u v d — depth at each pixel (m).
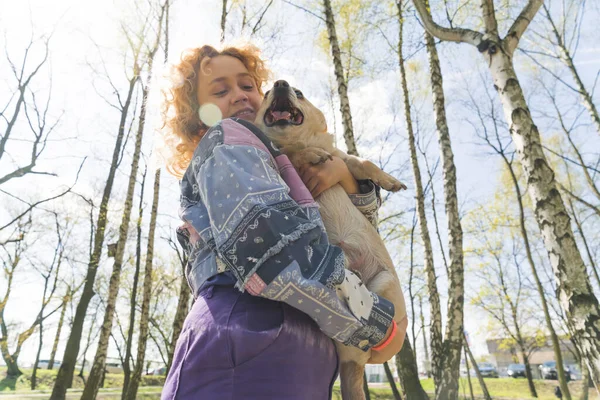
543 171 4.86
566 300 4.51
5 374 24.69
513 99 5.19
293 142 2.28
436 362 10.47
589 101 17.02
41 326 22.56
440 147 10.09
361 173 2.19
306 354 1.17
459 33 5.86
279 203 1.19
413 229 18.88
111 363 35.03
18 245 21.69
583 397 18.62
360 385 1.86
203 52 2.05
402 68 13.39
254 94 2.08
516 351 41.16
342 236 1.92
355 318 1.17
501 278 25.03
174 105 2.04
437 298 11.29
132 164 13.75
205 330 1.17
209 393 1.10
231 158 1.26
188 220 1.34
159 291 24.28
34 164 11.04
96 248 14.16
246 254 1.11
